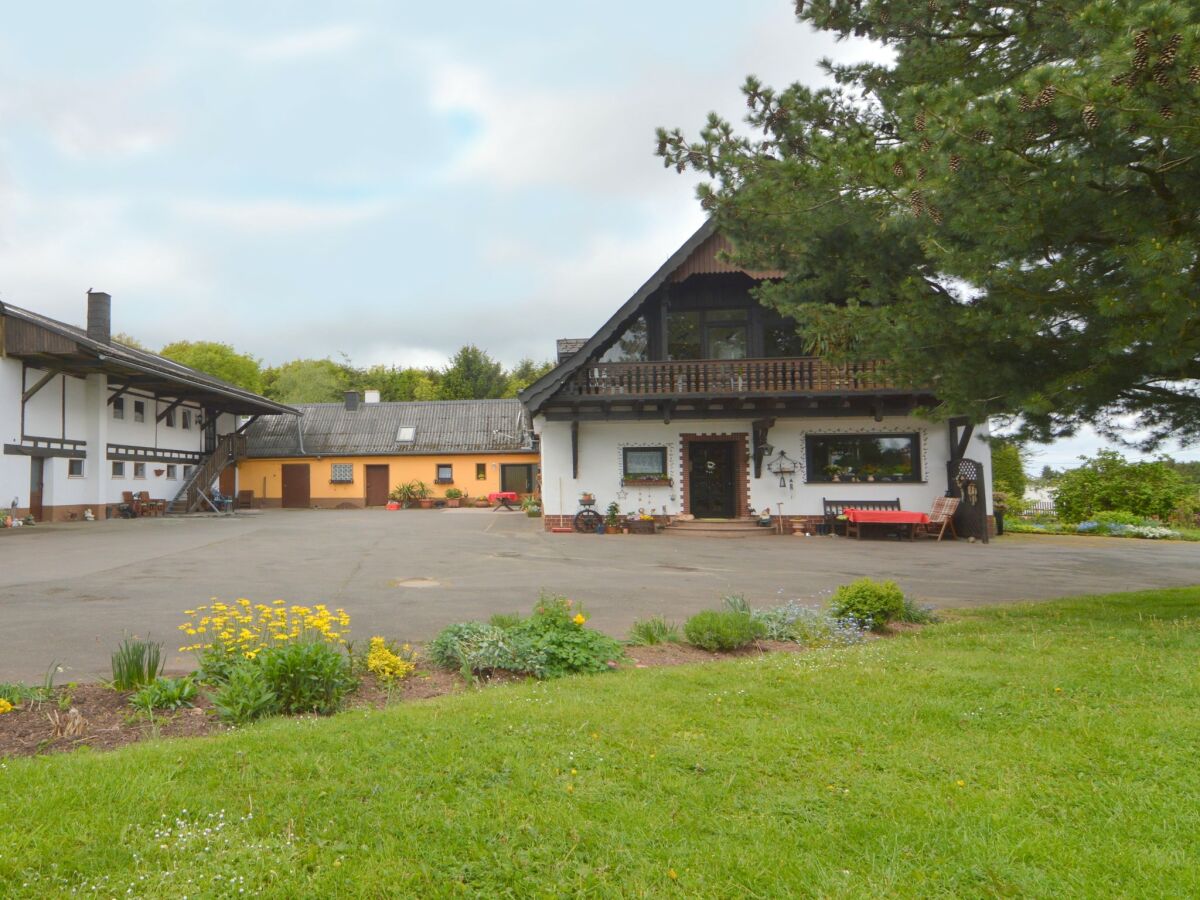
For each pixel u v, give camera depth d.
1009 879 2.62
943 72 7.45
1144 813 3.08
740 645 6.75
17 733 4.18
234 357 51.22
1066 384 6.43
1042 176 5.67
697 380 18.61
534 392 18.06
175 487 30.72
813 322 7.68
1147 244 5.23
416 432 38.06
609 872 2.68
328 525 22.34
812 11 8.06
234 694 4.51
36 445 22.77
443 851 2.80
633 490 20.03
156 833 2.88
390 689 5.12
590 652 5.89
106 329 27.23
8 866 2.62
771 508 19.61
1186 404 7.31
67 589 9.69
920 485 19.30
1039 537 19.55
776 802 3.17
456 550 15.09
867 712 4.32
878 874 2.65
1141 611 8.12
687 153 8.11
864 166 6.18
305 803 3.13
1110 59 4.95
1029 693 4.65
